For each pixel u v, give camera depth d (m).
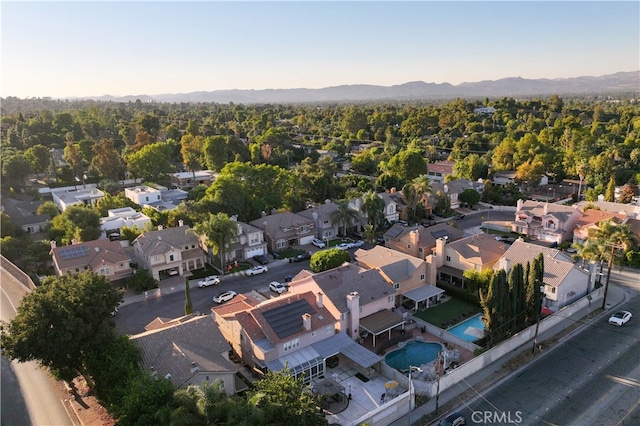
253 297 64.88
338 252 69.94
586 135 153.62
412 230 80.06
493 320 51.75
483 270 64.19
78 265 68.94
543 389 45.38
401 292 62.78
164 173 147.00
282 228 88.38
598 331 56.06
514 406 43.09
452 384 46.50
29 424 40.22
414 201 103.69
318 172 120.88
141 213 98.50
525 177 127.00
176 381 38.09
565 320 58.91
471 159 137.12
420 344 53.94
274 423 32.47
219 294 67.06
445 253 72.38
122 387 37.00
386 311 57.59
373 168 154.75
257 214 97.38
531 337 54.72
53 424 40.12
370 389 45.81
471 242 72.75
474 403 43.75
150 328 51.53
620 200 104.12
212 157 144.38
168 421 31.38
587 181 124.31
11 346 38.72
